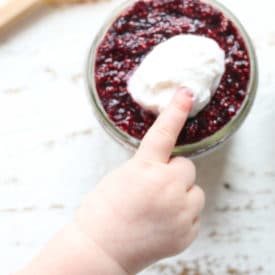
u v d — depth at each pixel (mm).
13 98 521
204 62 449
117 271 458
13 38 525
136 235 456
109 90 466
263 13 515
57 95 520
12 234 513
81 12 523
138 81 457
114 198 457
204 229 506
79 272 454
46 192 515
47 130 519
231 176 508
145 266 468
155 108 455
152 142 453
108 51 470
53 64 521
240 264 503
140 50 467
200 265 504
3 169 518
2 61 523
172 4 474
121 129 463
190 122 462
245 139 509
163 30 469
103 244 454
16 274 463
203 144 460
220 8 472
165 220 457
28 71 522
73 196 513
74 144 516
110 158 513
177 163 462
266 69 511
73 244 456
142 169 456
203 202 471
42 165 517
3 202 516
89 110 517
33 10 524
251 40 495
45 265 457
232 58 468
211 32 468
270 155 507
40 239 512
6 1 521
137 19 473
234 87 465
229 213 506
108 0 523
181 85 448
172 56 450
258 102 509
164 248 462
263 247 503
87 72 471
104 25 473
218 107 463
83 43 521
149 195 454
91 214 458
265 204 505
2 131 520
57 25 524
